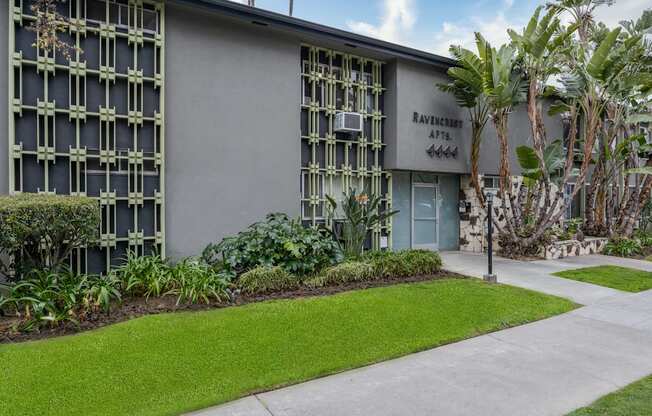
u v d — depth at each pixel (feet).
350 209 30.58
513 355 16.72
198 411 12.09
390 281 27.02
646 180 47.88
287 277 24.06
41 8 23.39
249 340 16.78
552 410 12.36
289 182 32.04
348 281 26.07
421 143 38.37
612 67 35.27
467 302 22.98
